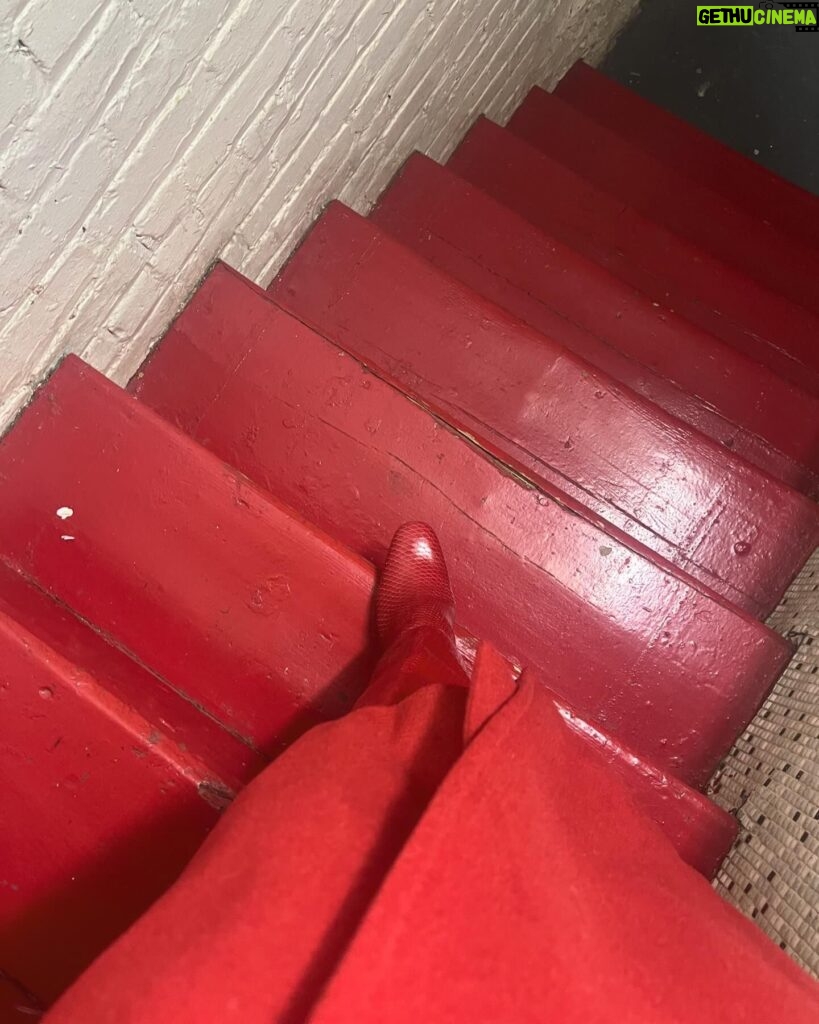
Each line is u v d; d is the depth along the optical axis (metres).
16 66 0.73
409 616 1.10
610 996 0.51
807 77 2.88
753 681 1.25
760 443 1.67
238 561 1.17
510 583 1.28
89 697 0.91
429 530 1.21
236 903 0.56
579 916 0.53
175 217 1.16
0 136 0.77
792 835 0.98
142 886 0.93
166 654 1.17
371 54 1.38
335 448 1.32
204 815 0.92
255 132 1.21
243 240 1.40
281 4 1.05
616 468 1.45
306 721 1.15
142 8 0.83
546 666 1.28
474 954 0.51
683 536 1.43
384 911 0.50
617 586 1.26
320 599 1.17
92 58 0.81
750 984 0.57
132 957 0.54
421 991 0.49
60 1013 0.52
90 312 1.13
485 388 1.50
